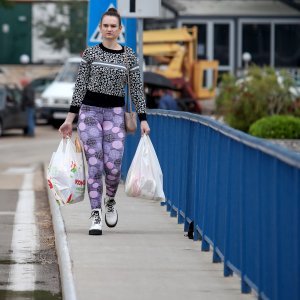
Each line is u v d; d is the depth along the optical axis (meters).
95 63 19.36
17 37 106.75
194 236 19.69
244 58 84.25
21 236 23.03
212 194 17.72
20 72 105.38
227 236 16.14
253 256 14.16
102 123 19.66
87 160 19.69
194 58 77.88
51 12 105.31
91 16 31.30
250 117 53.03
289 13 96.25
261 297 13.58
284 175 12.17
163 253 18.23
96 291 15.06
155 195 19.73
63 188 19.53
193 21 95.88
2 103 68.75
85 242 19.23
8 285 17.53
